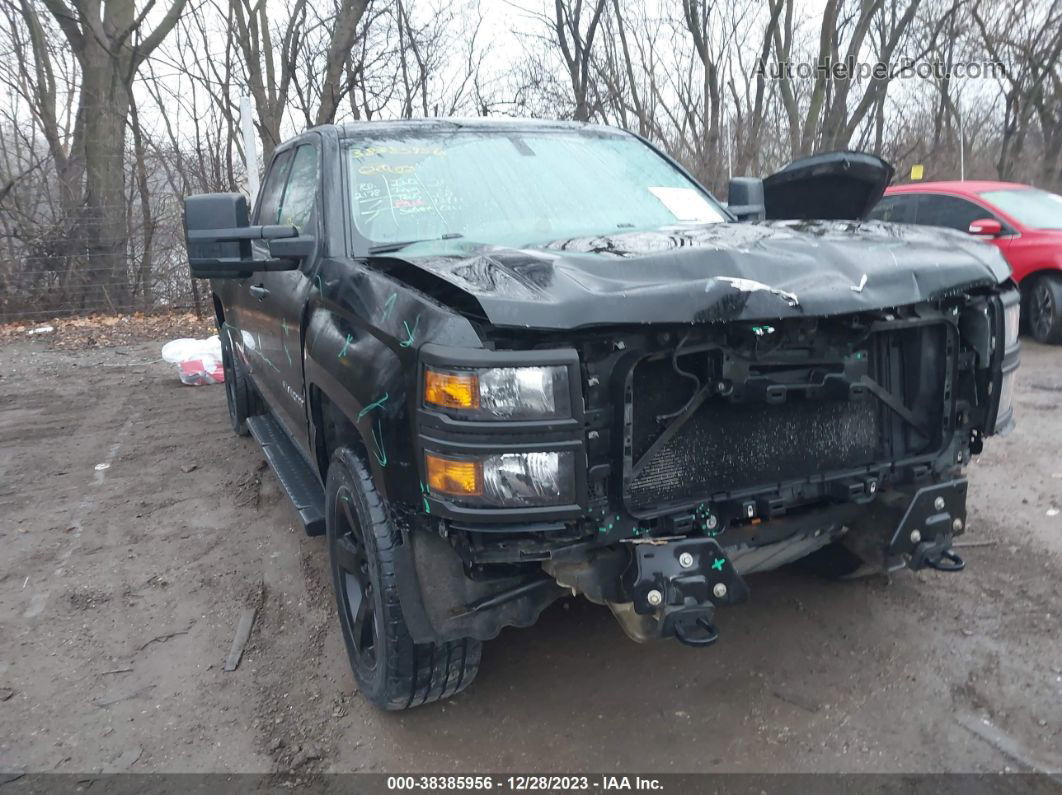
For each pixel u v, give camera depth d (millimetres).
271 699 3117
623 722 2859
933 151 20062
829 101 17922
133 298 13195
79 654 3482
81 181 13688
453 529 2301
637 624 2414
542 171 3646
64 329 12203
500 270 2377
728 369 2357
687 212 3662
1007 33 19109
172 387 8328
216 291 5945
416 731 2877
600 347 2260
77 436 6727
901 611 3418
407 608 2510
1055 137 20516
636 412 2375
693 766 2629
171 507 5066
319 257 3223
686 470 2465
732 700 2934
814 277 2363
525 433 2139
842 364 2527
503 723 2893
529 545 2260
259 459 5859
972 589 3555
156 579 4125
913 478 2754
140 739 2920
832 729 2748
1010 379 2898
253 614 3736
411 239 3219
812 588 3641
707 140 18812
